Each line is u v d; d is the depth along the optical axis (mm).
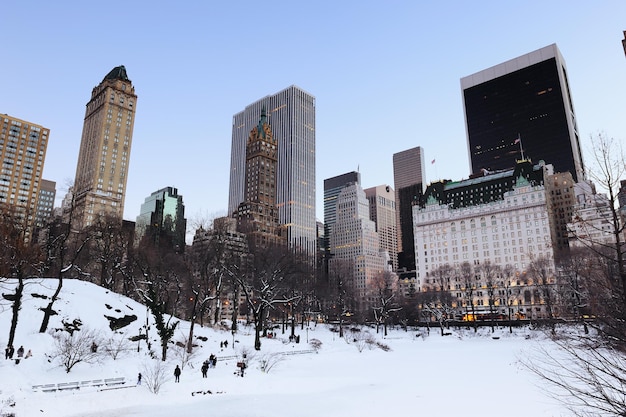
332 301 132500
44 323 41781
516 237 188875
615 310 11219
